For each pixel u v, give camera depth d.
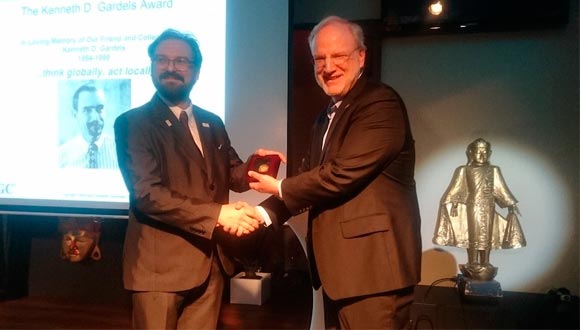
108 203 2.12
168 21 2.09
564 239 2.10
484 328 1.85
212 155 1.52
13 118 2.21
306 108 2.26
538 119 2.11
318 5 2.29
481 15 2.05
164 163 1.42
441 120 2.20
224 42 2.04
